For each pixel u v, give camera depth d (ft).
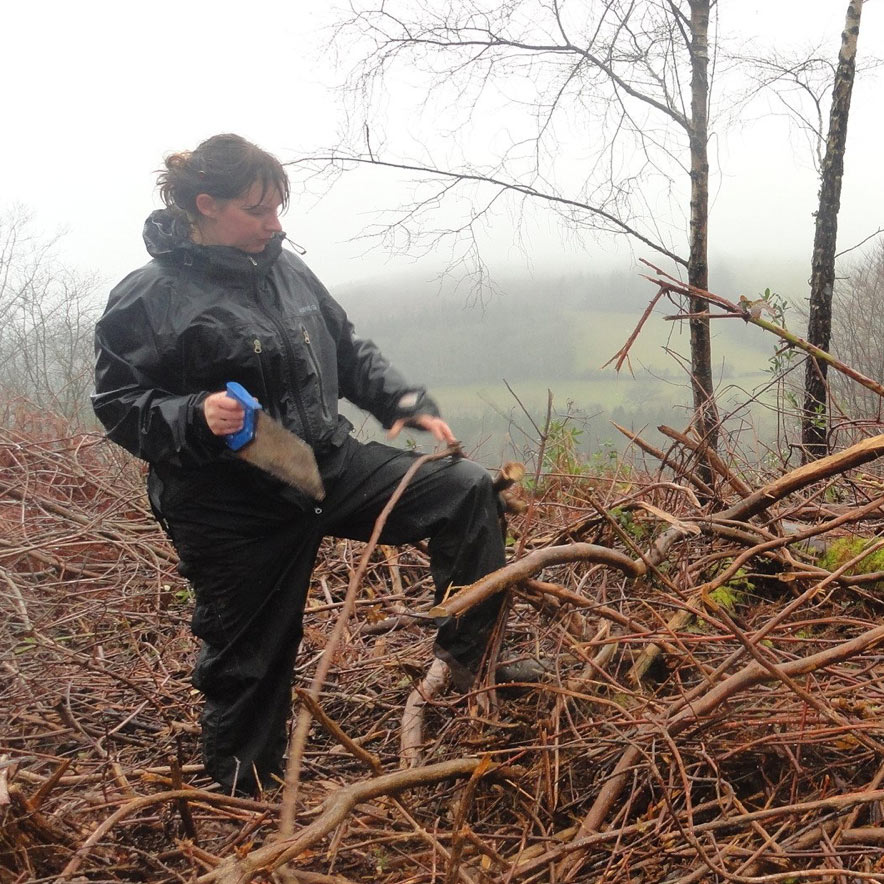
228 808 7.77
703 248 20.90
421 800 7.78
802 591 10.14
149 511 17.51
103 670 10.44
